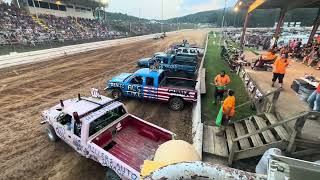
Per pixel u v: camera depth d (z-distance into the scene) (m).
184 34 80.62
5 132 8.16
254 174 1.56
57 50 27.38
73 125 6.14
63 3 53.59
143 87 10.77
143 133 6.80
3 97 11.84
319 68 14.38
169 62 17.94
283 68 9.67
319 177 1.47
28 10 45.53
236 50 21.58
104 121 6.35
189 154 2.51
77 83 14.60
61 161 6.55
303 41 34.22
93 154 5.68
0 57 19.94
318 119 6.53
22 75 16.69
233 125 7.73
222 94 10.09
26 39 31.61
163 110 10.48
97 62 22.56
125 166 4.77
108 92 12.82
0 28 33.41
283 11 22.61
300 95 8.78
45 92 12.69
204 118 8.84
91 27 58.19
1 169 6.19
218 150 6.42
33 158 6.68
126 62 22.53
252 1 21.70
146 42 47.44
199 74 15.52
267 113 7.19
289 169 1.55
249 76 11.82
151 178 1.58
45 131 8.28
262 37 42.31
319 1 18.09
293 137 5.14
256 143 5.93
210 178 1.57
